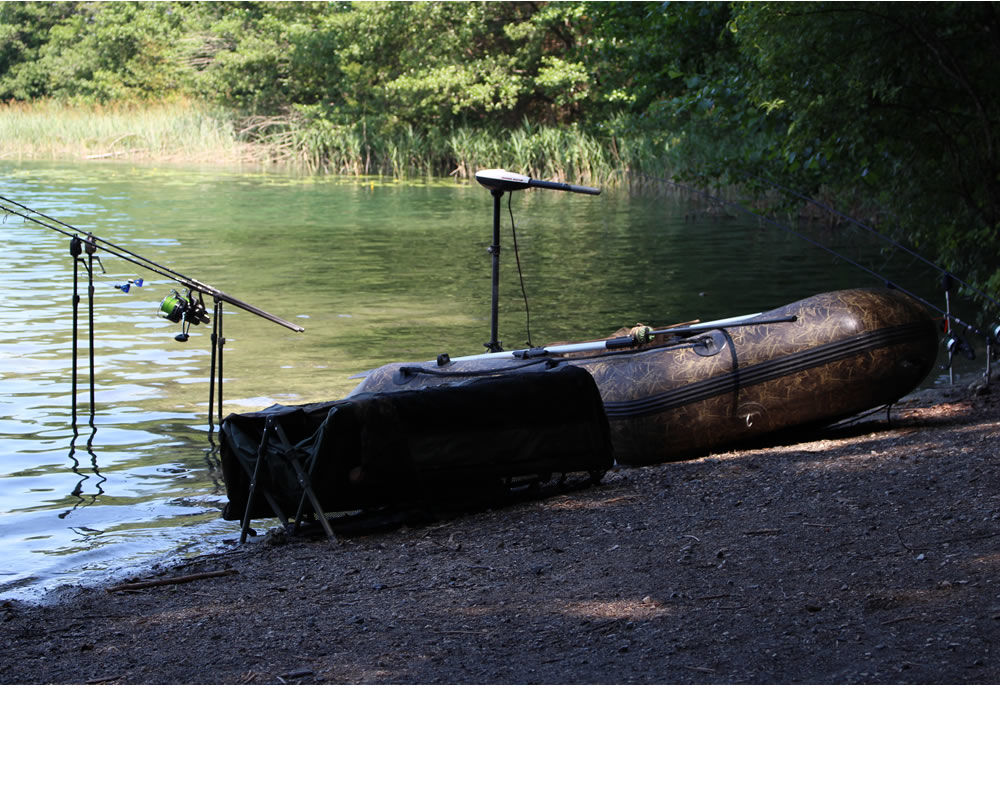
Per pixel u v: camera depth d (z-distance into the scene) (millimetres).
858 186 14242
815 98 11898
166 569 6152
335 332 13062
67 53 57656
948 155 12320
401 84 40750
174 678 4363
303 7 48594
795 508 6102
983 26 11477
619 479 7414
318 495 6543
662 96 24594
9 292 15484
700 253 19609
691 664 4148
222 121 45875
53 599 5672
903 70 11578
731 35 16375
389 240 21719
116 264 18297
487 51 43125
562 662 4277
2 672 4504
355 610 5121
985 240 12062
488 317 13977
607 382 8211
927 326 8133
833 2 11109
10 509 7375
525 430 6824
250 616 5148
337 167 41188
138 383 10664
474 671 4246
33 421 9391
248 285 16453
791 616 4539
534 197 30797
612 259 18969
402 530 6621
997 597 4473
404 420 6586
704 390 8008
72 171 37906
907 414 8883
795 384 8008
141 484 7910
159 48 54812
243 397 10148
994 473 6332
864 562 5090
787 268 17797
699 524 6020
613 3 19531
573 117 41719
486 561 5770
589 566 5496
